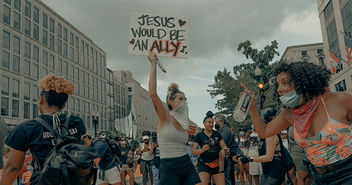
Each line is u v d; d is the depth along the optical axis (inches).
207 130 226.8
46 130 95.9
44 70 2162.9
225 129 289.9
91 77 2965.1
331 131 84.4
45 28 2226.9
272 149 169.5
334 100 86.4
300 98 87.8
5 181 91.5
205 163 222.5
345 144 83.7
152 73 157.5
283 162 181.9
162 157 149.4
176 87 159.2
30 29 2033.7
